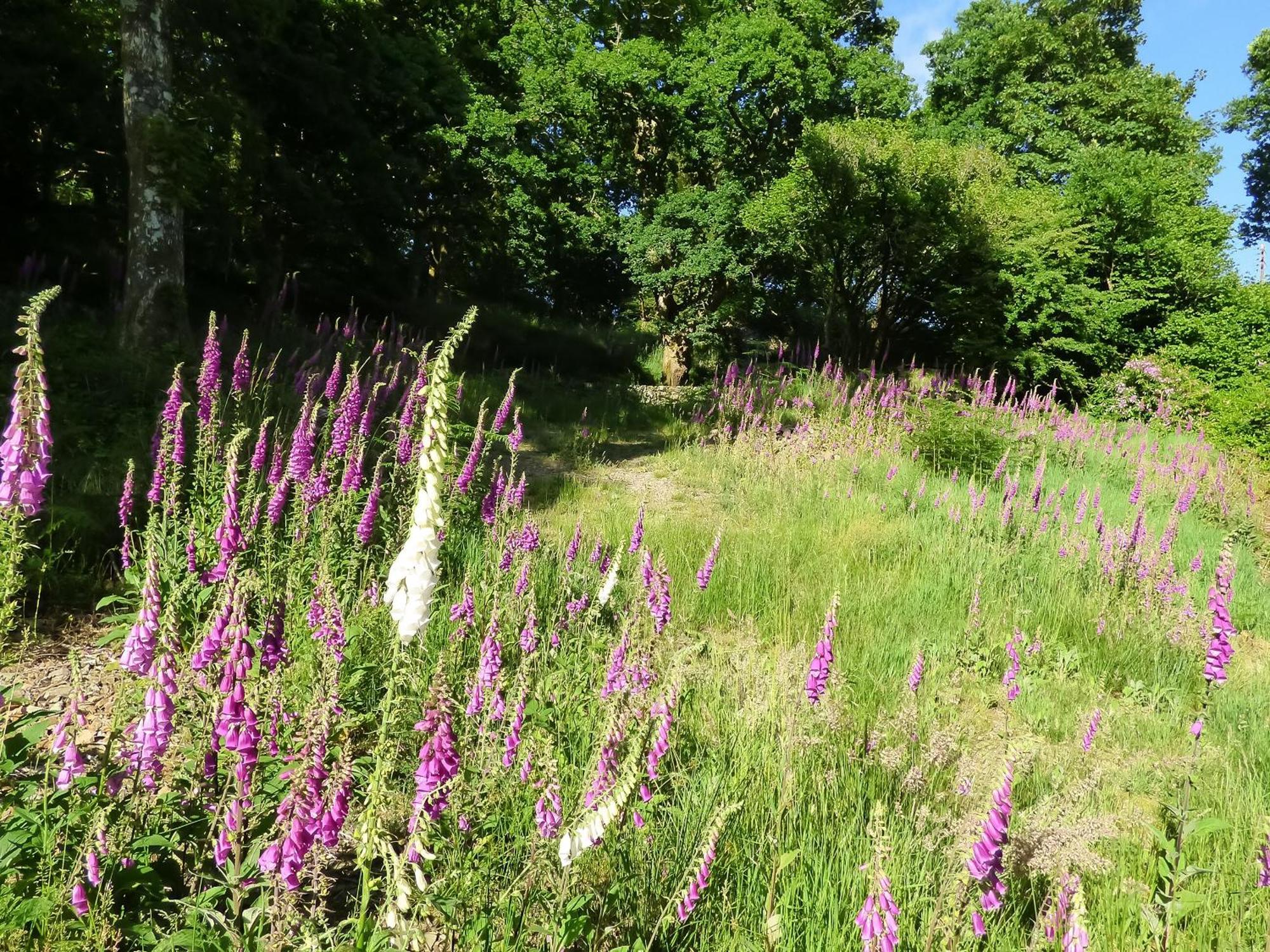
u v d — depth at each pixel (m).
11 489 2.65
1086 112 29.27
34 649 4.83
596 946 2.85
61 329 10.27
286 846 2.20
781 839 3.66
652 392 20.31
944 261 21.95
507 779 3.25
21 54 13.56
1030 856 3.53
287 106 16.58
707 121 23.28
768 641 6.71
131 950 2.57
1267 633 8.58
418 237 22.78
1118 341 23.06
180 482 5.94
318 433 8.11
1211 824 3.62
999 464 12.12
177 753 3.23
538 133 24.27
